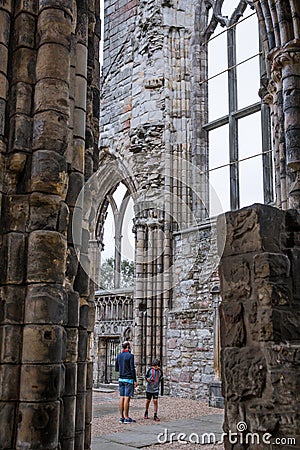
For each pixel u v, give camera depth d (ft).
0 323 13.16
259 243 10.92
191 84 56.65
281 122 29.19
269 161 46.93
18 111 14.12
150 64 59.11
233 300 11.25
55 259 13.30
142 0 62.18
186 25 58.39
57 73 14.28
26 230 13.57
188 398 47.96
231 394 10.85
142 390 50.08
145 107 58.70
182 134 55.57
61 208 13.75
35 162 13.76
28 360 12.68
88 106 18.01
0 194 13.74
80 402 15.15
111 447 23.49
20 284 13.28
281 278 10.78
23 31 14.56
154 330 51.42
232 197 49.98
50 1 14.57
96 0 19.34
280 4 29.09
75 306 14.39
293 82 28.19
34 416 12.37
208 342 47.06
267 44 30.22
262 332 10.53
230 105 52.19
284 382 10.14
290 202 26.86
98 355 60.03
